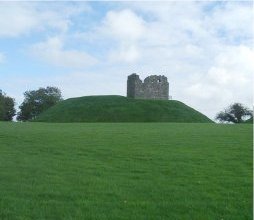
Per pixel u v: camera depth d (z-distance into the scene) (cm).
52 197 1789
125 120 9712
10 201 1706
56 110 10538
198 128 4888
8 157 2731
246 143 3344
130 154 2870
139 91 11038
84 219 1529
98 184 2014
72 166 2458
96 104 10488
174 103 10794
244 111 12912
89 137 3756
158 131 4403
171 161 2619
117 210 1628
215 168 2398
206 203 1725
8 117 15012
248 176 2192
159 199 1778
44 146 3222
